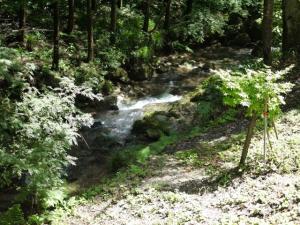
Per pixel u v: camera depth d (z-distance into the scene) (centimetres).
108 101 1972
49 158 1021
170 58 2591
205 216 865
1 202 1170
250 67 1861
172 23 2812
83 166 1455
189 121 1695
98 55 2217
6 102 1033
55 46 1953
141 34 2456
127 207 1035
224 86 1019
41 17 2388
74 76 1989
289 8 1958
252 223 768
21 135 1042
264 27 1845
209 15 2750
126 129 1741
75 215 1048
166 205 981
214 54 2720
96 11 2569
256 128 1373
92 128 1745
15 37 2122
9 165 1062
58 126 1047
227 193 972
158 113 1777
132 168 1278
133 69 2264
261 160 1106
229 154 1241
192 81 2281
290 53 1947
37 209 1082
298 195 838
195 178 1138
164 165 1292
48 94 1083
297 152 1109
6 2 2127
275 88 969
